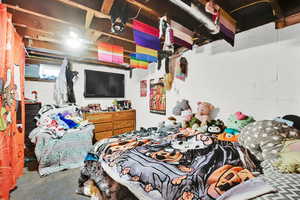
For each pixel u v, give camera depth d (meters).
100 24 1.97
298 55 1.38
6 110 1.47
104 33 2.04
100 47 2.32
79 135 2.46
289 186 0.56
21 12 1.76
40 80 3.13
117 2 1.46
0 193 1.37
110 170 1.17
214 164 0.94
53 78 3.20
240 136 1.30
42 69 3.09
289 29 1.44
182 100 2.52
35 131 2.33
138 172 1.01
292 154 0.82
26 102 2.73
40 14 1.60
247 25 1.73
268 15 1.58
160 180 0.91
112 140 1.68
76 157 2.38
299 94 1.38
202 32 1.92
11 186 1.66
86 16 1.69
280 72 1.50
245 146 1.17
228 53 1.94
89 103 3.64
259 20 1.64
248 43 1.74
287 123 1.26
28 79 3.01
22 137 2.06
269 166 0.84
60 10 1.71
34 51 2.70
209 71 2.17
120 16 1.51
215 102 2.11
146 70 3.48
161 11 1.54
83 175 1.64
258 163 0.99
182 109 2.43
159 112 3.13
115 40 2.51
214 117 2.11
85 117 3.16
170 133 1.87
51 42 2.57
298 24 1.38
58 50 2.67
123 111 3.74
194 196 0.78
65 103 3.04
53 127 2.38
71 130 2.46
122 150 1.34
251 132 1.18
